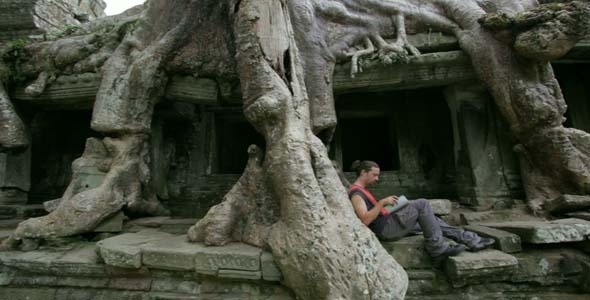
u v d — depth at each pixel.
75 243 3.79
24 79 5.53
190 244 3.21
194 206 6.24
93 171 4.43
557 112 3.86
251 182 3.41
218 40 4.82
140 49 4.88
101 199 4.00
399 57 4.38
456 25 4.55
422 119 6.23
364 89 4.84
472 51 4.20
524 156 4.14
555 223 3.11
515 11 4.61
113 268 3.09
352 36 4.65
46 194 6.41
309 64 4.22
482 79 4.18
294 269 2.53
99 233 4.02
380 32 4.75
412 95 6.34
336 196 2.93
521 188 4.34
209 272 2.83
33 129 6.48
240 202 3.38
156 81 4.76
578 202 3.45
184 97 5.11
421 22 4.69
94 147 4.61
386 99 6.47
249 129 9.25
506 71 4.01
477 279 2.80
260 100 3.27
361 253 2.51
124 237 3.57
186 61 4.84
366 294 2.36
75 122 6.93
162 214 5.08
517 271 2.86
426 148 6.12
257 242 3.05
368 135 9.52
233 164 8.46
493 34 4.14
